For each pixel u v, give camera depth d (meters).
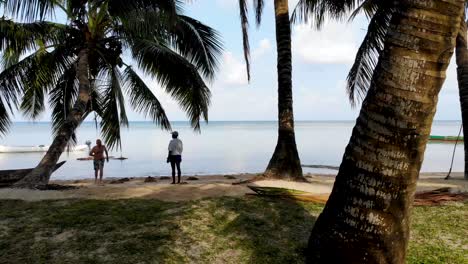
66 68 14.88
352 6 13.94
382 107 3.67
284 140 13.37
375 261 3.77
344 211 3.92
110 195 9.83
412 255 6.81
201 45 14.51
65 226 7.39
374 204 3.74
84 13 13.39
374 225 3.74
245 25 15.73
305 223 8.08
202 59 14.62
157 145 53.41
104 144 16.22
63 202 9.01
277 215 8.41
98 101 16.17
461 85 15.67
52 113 16.28
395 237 3.79
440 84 3.66
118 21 13.89
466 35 15.52
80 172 25.66
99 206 8.62
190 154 39.44
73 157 36.62
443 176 19.31
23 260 6.15
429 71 3.56
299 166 13.34
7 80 13.22
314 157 35.44
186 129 143.38
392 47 3.64
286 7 14.02
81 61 13.24
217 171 26.19
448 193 10.73
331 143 57.06
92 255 6.33
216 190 10.54
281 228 7.76
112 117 16.05
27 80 14.23
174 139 13.07
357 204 3.82
